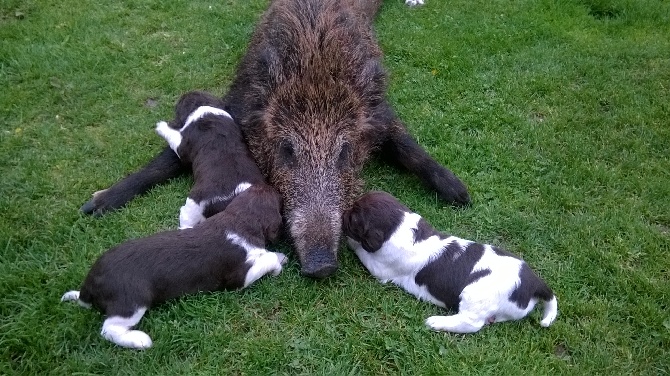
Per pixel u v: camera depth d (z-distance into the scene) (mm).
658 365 788
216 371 737
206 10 1529
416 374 752
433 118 1221
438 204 1038
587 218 1009
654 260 939
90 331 764
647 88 1348
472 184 1071
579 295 878
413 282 843
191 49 1388
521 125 1218
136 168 1067
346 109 983
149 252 768
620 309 855
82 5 1505
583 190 1069
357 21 1218
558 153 1144
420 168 1066
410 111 1241
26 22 1419
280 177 965
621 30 1565
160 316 787
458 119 1224
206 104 1035
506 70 1384
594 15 1652
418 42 1459
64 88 1231
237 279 820
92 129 1150
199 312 794
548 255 947
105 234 928
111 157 1086
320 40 1049
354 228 860
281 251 923
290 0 1228
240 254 814
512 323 816
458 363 764
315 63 999
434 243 833
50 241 907
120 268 746
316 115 968
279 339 778
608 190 1075
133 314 749
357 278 879
